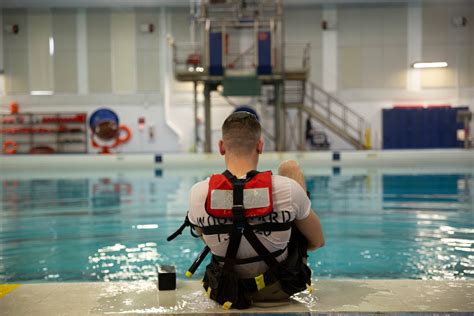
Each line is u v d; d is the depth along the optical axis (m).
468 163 16.64
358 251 4.85
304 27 22.73
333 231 5.89
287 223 2.38
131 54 22.97
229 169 2.48
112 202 8.80
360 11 22.69
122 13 22.91
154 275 4.07
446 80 22.78
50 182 12.51
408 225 6.23
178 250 4.99
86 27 22.97
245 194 2.34
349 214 7.14
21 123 22.89
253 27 18.69
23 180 13.08
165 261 4.55
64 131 22.81
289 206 2.37
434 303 2.51
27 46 23.03
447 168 14.95
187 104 22.95
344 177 12.62
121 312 2.43
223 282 2.46
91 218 7.13
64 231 6.14
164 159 16.69
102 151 22.98
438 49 22.70
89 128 23.03
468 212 7.16
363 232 5.81
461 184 10.78
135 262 4.53
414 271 4.10
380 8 22.66
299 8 22.62
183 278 3.92
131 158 16.66
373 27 22.72
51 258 4.73
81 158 16.70
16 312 2.46
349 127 22.81
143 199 9.13
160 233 5.92
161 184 11.66
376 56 22.78
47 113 23.00
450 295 2.64
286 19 22.72
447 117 22.52
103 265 4.43
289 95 22.73
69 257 4.75
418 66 22.48
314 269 4.21
